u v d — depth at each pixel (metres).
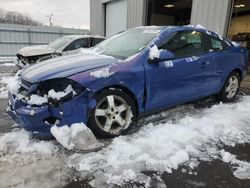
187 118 4.06
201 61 4.26
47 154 2.92
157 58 3.55
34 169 2.66
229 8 7.79
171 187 2.44
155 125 3.79
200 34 4.44
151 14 13.21
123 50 3.89
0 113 4.47
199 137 3.44
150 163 2.79
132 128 3.66
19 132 3.48
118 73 3.25
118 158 2.86
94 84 3.06
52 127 2.96
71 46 8.95
